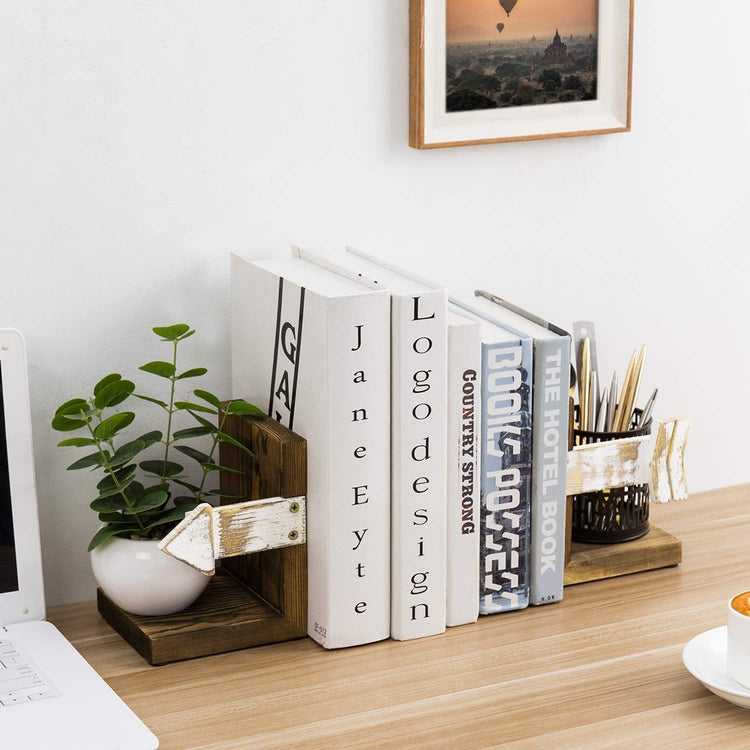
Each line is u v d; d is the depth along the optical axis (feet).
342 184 3.74
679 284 4.37
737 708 2.89
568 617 3.40
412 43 3.71
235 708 2.91
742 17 4.25
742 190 4.40
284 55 3.57
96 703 2.81
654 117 4.18
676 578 3.68
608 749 2.71
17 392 3.14
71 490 3.51
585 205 4.13
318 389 3.06
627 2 3.96
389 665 3.12
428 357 3.10
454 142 3.81
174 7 3.40
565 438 3.37
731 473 4.63
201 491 3.45
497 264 4.03
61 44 3.28
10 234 3.32
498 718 2.85
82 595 3.57
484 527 3.33
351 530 3.13
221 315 3.65
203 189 3.54
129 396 3.49
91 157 3.38
